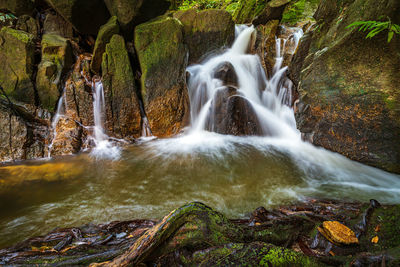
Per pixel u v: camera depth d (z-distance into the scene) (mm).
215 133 7207
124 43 6656
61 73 6371
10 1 6559
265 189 3898
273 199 3539
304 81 5352
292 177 4355
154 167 4926
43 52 6289
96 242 2463
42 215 3268
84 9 6641
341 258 1749
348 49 4281
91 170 4840
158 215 3201
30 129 5828
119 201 3619
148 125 6961
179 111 7055
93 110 6512
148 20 7336
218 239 1836
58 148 5789
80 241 2537
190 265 1675
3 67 5891
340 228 2008
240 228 1989
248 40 8422
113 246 2316
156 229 1770
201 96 7492
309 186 3969
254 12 9445
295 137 6383
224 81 7312
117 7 6762
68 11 6508
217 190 3912
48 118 6160
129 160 5352
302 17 8867
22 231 2926
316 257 1785
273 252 1677
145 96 6723
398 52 3609
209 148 6023
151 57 6770
